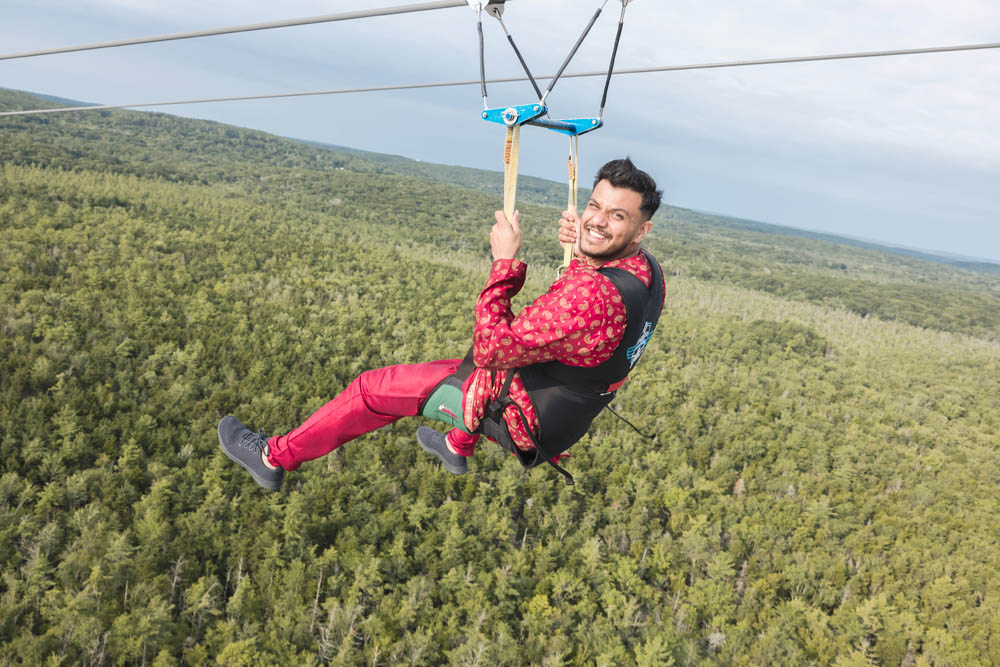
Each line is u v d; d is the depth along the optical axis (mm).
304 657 46562
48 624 47438
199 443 72062
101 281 119812
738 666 54906
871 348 194750
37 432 66000
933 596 70062
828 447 109875
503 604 57125
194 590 48781
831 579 71000
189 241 169125
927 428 130000
